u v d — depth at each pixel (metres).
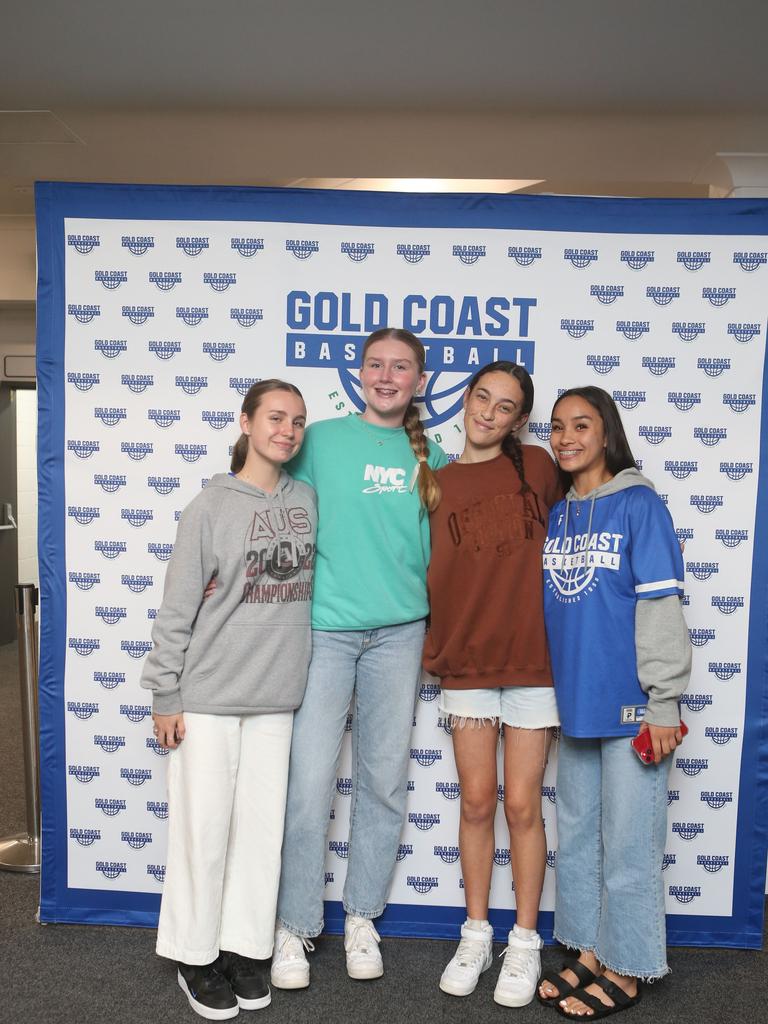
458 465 2.12
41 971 2.12
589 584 1.93
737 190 2.98
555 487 2.15
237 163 3.27
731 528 2.33
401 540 2.08
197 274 2.31
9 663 6.04
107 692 2.37
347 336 2.31
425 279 2.30
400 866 2.36
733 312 2.30
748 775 2.34
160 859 2.37
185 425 2.34
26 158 3.24
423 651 2.16
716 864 2.35
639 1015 1.99
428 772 2.35
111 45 2.37
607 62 2.41
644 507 1.93
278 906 2.15
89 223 2.31
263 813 2.02
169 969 2.15
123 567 2.36
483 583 2.04
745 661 2.34
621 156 3.09
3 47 2.39
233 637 1.93
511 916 2.34
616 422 2.02
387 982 2.12
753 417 2.31
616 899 1.95
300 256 2.30
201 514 1.92
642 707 1.92
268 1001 1.99
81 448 2.35
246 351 2.32
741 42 2.29
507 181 3.75
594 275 2.30
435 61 2.43
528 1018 1.97
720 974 2.20
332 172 3.34
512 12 2.17
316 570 2.11
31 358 6.29
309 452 2.14
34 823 2.80
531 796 2.11
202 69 2.50
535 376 2.32
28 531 7.74
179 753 1.96
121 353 2.33
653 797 1.94
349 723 2.31
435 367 2.32
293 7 2.16
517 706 2.09
